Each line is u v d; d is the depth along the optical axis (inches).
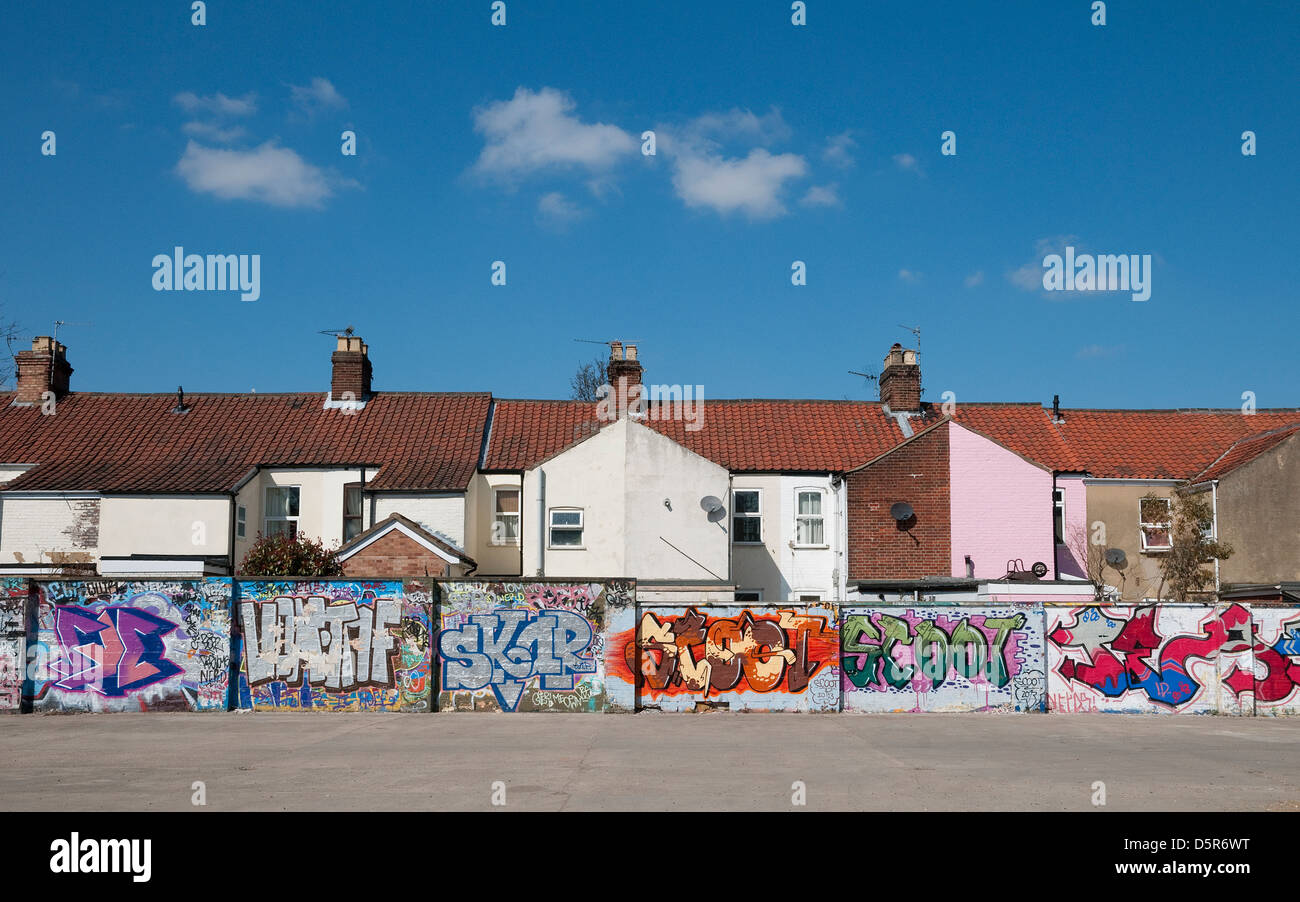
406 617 816.3
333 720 759.7
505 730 701.9
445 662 816.3
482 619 820.6
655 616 824.9
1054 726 739.4
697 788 474.0
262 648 813.2
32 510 1201.4
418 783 487.8
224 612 812.6
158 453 1272.1
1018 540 1197.1
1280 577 1198.9
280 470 1256.2
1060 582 1034.7
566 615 821.9
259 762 557.9
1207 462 1317.7
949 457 1209.4
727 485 1207.6
